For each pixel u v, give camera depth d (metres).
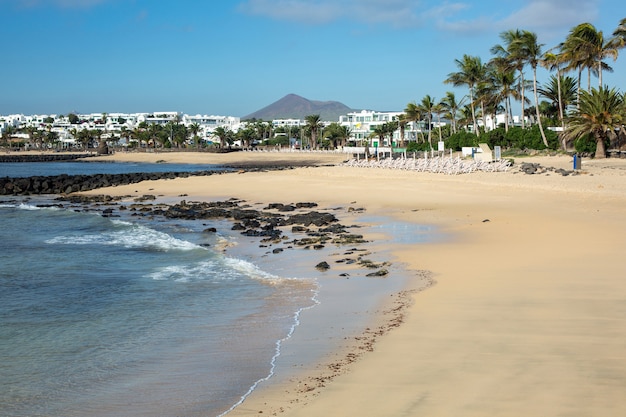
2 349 10.70
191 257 20.36
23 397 8.38
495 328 9.88
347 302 12.73
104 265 19.39
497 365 8.11
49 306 14.01
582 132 60.97
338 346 9.65
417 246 19.39
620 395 6.90
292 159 124.19
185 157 143.88
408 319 10.84
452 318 10.67
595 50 64.62
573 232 20.02
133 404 7.94
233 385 8.31
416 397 7.18
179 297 14.48
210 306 13.41
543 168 48.09
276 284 15.23
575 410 6.54
